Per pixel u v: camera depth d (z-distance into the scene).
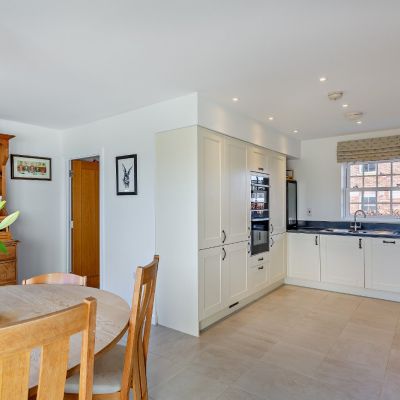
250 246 3.83
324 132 4.59
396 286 3.92
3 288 1.95
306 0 1.56
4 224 1.34
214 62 2.26
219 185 3.26
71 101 3.12
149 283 1.56
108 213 3.71
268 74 2.48
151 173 3.28
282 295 4.22
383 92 2.89
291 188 5.10
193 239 2.96
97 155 3.85
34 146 4.09
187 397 2.02
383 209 4.62
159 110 3.19
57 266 4.31
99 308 1.60
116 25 1.77
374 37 1.92
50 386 0.85
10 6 1.58
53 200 4.29
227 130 3.33
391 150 4.39
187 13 1.66
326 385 2.13
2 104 3.20
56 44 1.99
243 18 1.71
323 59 2.22
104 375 1.47
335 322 3.26
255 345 2.74
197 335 2.93
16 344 0.77
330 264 4.42
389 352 2.60
